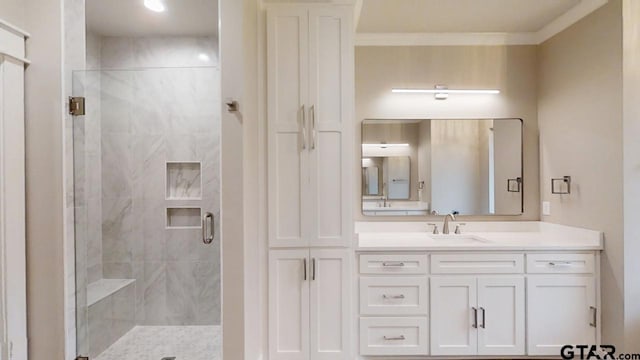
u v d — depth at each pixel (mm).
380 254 2543
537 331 2537
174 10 2889
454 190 3174
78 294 2115
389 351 2541
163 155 2443
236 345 2014
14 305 1876
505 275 2543
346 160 2469
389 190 3174
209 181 2420
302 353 2451
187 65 3375
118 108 2422
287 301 2455
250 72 2199
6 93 1831
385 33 3117
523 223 3166
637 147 2342
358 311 2543
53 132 1969
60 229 1977
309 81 2461
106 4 2766
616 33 2369
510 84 3172
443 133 3180
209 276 2414
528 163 3184
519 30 3080
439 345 2539
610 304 2457
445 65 3164
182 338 2404
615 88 2387
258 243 2422
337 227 2469
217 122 2422
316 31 2461
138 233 2430
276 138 2463
